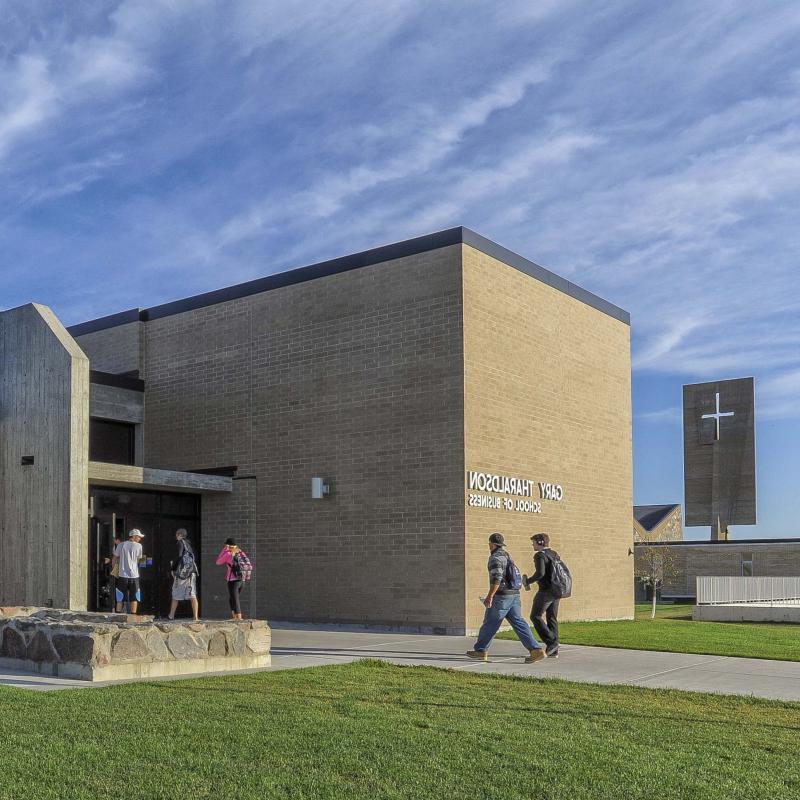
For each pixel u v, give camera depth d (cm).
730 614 2744
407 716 834
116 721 776
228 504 2219
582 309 2381
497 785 609
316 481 2047
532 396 2127
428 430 1919
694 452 5084
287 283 2192
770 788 615
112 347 2525
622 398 2544
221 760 655
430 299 1947
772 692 1055
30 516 1789
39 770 618
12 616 1361
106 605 2034
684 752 715
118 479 1925
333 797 573
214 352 2312
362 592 1972
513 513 2012
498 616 1332
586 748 718
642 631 1867
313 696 936
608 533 2416
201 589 2239
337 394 2069
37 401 1811
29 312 1855
